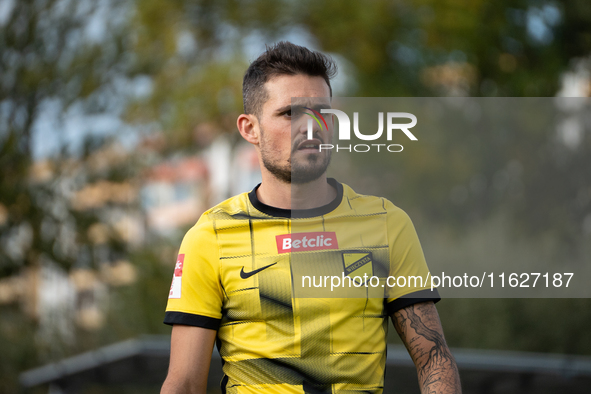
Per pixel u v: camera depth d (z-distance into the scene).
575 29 12.98
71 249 10.37
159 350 5.48
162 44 11.74
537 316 7.36
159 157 11.78
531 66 12.85
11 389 8.81
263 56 1.98
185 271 1.89
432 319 1.87
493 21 12.66
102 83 10.99
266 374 1.79
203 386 1.85
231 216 1.92
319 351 1.78
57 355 9.38
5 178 10.40
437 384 1.77
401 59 13.49
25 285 10.37
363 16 12.47
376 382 1.81
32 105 10.69
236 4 12.49
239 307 1.84
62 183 10.68
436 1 12.33
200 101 11.98
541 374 4.72
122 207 11.00
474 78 13.06
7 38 10.63
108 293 10.36
